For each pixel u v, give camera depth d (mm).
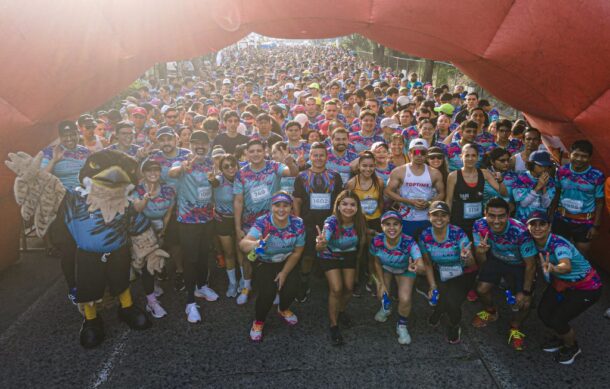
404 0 4113
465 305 4301
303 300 4336
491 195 4309
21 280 4824
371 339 3717
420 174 4332
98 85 4480
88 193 3398
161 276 4723
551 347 3521
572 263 3195
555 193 4516
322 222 4203
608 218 4699
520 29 4055
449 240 3621
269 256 3643
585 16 3865
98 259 3490
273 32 4578
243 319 4016
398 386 3146
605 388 3117
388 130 6184
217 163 4203
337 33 4559
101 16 4105
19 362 3418
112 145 4762
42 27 3920
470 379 3223
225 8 4238
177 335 3764
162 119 8062
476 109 6086
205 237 4164
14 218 4965
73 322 3994
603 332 3811
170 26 4262
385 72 23859
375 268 3770
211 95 10984
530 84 4336
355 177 4387
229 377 3234
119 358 3461
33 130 4242
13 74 3965
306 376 3246
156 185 3789
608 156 4270
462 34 4188
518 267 3627
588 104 4207
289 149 5516
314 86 10594
